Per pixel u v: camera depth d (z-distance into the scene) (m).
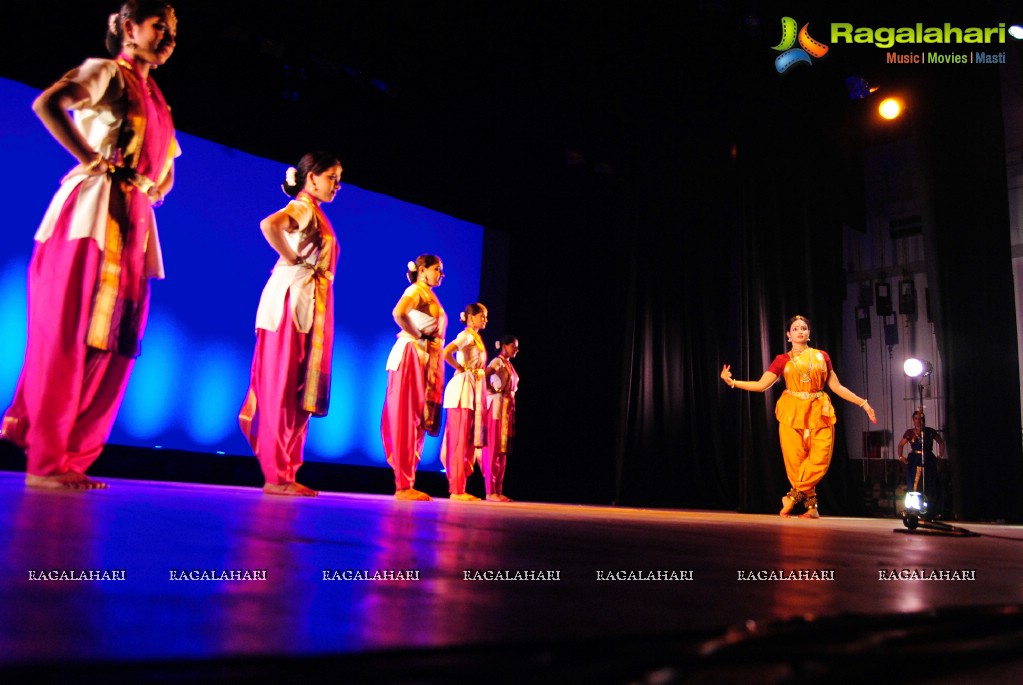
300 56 6.91
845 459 8.62
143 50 2.75
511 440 6.40
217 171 6.75
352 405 7.54
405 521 1.91
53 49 5.86
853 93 8.09
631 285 9.41
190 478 6.39
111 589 0.58
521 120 8.07
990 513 7.95
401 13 6.16
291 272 3.66
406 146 7.93
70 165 5.95
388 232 7.93
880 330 9.65
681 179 9.50
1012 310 8.44
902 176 9.71
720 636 0.51
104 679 0.32
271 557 0.87
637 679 0.38
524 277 8.91
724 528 2.77
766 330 8.59
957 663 0.50
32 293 2.51
